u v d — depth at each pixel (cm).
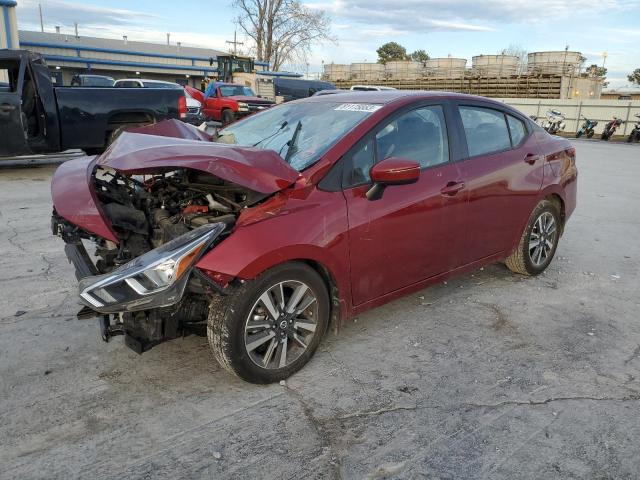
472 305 436
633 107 2606
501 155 434
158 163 285
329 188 322
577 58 3553
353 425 277
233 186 322
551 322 409
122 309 267
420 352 356
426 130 383
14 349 343
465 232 406
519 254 481
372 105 374
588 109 2755
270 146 372
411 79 4178
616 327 403
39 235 590
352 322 399
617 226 728
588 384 321
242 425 275
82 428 269
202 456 251
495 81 3722
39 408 284
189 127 433
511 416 287
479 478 241
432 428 276
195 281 288
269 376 309
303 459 251
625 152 1841
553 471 246
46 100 907
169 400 294
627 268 545
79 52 3894
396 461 251
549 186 478
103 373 319
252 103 2208
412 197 358
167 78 4612
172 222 337
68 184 345
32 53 911
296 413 286
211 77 4234
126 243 327
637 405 300
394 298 372
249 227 289
